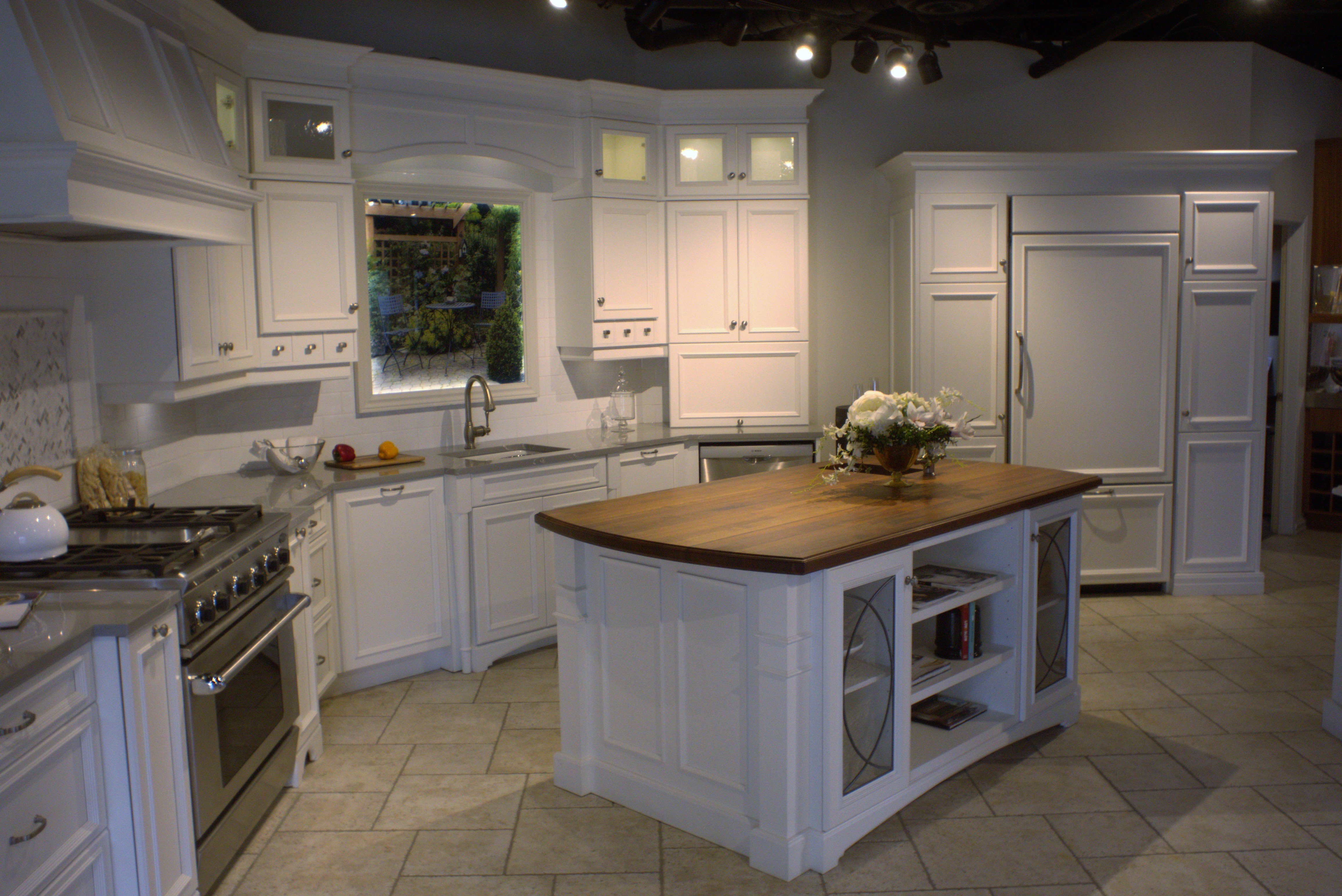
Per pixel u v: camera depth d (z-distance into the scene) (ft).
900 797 10.46
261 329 13.48
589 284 17.44
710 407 18.70
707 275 18.35
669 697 10.30
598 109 17.07
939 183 17.75
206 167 10.32
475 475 14.84
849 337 19.89
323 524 13.30
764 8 15.87
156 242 10.91
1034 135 19.92
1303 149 21.84
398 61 14.58
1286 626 16.80
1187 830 10.23
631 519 10.92
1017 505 11.66
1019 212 17.74
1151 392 18.16
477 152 15.74
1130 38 20.49
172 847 8.24
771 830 9.50
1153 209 17.78
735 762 9.84
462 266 17.03
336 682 14.20
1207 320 18.08
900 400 12.58
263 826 10.55
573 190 17.46
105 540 9.73
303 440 14.19
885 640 10.10
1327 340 22.86
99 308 11.39
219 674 8.79
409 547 14.52
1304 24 21.13
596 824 10.51
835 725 9.42
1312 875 9.36
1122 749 12.21
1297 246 22.39
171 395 11.46
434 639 14.93
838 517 10.84
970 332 18.04
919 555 12.76
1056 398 18.11
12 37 7.98
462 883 9.44
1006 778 11.47
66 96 8.20
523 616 15.66
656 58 19.10
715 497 12.23
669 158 18.01
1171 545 18.58
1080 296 17.93
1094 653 15.64
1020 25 19.15
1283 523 23.30
